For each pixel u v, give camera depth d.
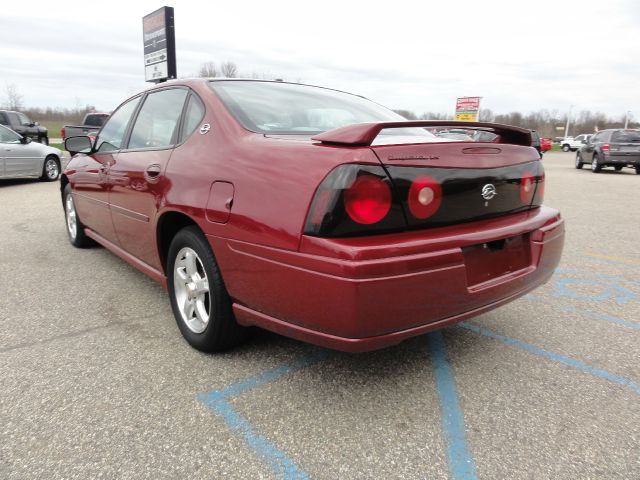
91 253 4.87
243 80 3.17
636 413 2.22
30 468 1.82
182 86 3.14
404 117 3.53
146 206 3.04
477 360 2.71
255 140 2.37
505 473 1.83
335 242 1.89
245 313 2.34
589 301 3.70
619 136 16.92
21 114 20.03
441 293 2.04
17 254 4.81
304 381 2.46
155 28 16.91
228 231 2.28
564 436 2.05
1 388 2.35
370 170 1.91
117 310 3.37
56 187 10.58
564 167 21.31
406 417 2.17
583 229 6.58
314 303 1.96
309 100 3.10
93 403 2.24
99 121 19.94
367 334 1.92
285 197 2.04
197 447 1.96
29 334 2.97
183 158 2.73
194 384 2.41
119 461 1.87
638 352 2.83
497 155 2.38
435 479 1.80
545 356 2.77
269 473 1.82
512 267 2.46
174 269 2.85
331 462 1.88
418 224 2.06
